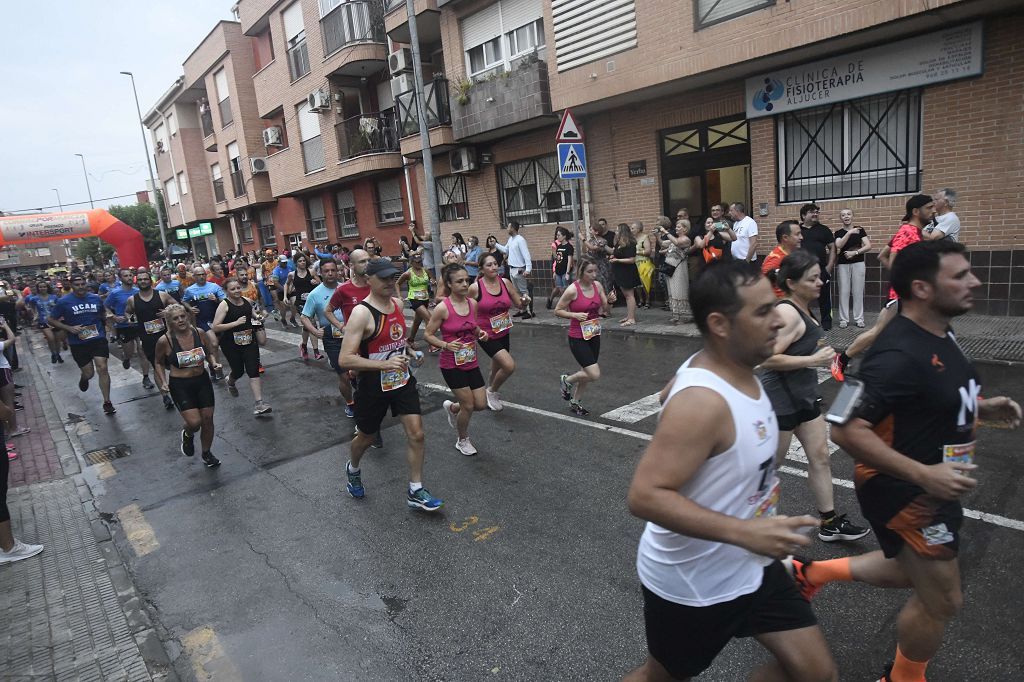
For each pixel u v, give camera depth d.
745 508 2.02
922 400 2.25
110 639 3.81
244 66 26.02
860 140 9.75
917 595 2.46
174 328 6.14
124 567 4.68
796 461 5.20
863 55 9.29
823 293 9.05
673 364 8.41
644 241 11.93
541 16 13.68
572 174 10.67
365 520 5.03
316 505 5.41
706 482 1.92
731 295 1.86
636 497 1.87
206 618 3.96
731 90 11.02
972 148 8.66
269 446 7.06
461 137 15.17
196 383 6.32
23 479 6.67
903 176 9.45
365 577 4.21
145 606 4.15
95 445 7.75
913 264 2.28
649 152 12.57
